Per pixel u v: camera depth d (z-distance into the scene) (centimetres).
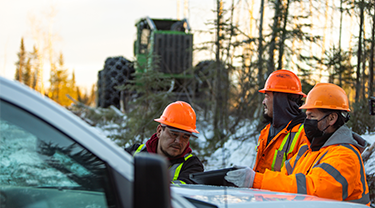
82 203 105
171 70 1041
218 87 767
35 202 108
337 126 220
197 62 888
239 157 618
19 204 109
